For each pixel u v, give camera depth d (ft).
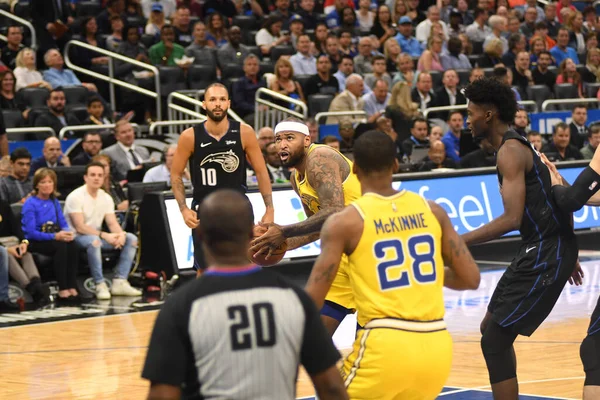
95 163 47.57
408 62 73.36
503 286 22.02
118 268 48.11
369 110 68.64
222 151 33.37
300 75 70.08
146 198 48.11
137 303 45.39
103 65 69.67
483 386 27.27
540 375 28.73
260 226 21.77
